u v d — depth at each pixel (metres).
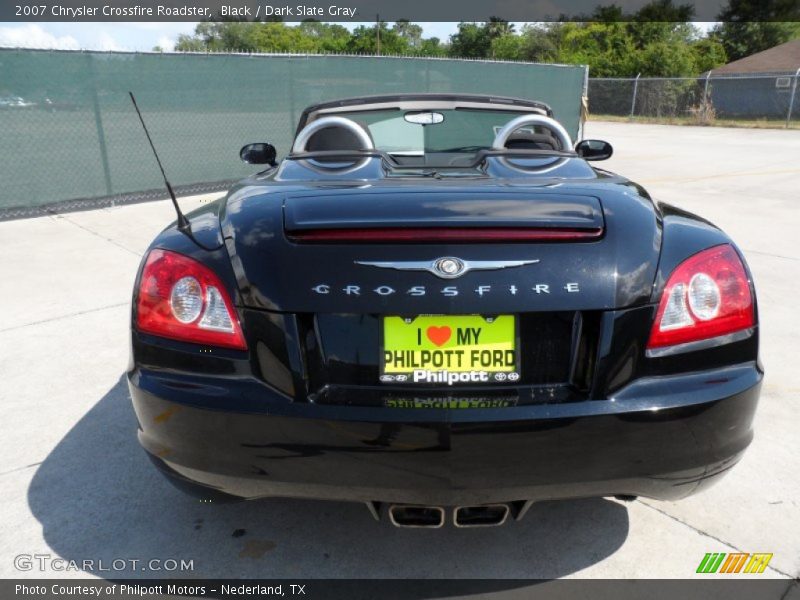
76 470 2.48
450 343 1.58
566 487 1.60
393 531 2.13
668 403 1.57
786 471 2.44
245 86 9.35
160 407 1.67
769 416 2.86
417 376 1.59
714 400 1.60
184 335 1.66
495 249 1.57
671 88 30.16
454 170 2.24
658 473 1.62
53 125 7.73
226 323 1.62
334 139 2.90
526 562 1.98
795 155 14.32
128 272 5.20
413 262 1.56
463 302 1.54
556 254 1.58
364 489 1.60
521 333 1.58
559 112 14.16
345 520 2.19
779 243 6.11
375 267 1.57
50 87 7.64
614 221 1.67
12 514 2.21
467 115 3.06
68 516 2.20
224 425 1.60
